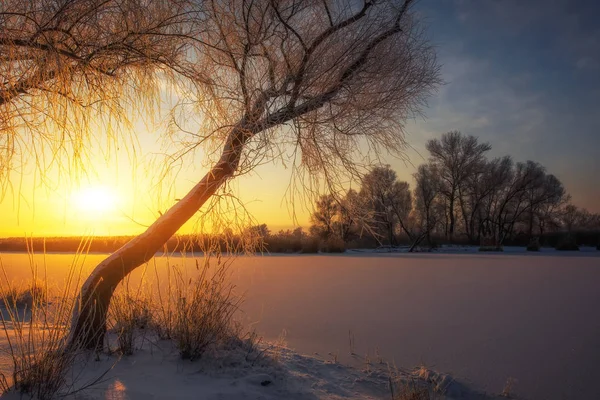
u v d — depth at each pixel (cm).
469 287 1170
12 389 298
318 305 864
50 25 284
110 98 343
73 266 367
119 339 417
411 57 420
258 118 401
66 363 322
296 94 404
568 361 518
